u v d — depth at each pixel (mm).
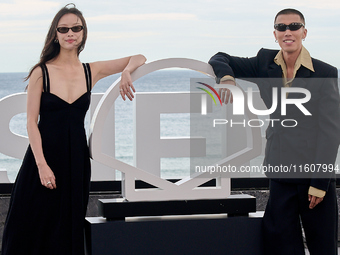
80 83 3475
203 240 3541
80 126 3477
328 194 3383
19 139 4621
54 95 3400
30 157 3457
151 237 3490
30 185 3438
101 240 3436
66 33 3396
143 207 3516
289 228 3410
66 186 3434
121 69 3611
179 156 4621
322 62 3381
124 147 23266
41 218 3436
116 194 4656
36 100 3396
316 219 3385
